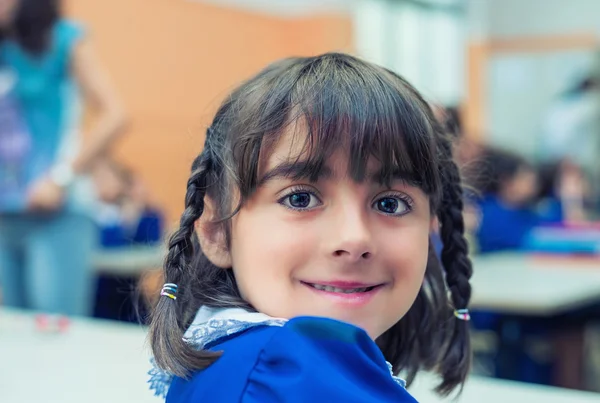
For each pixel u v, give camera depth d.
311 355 0.53
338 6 5.42
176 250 0.64
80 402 0.94
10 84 1.83
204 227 0.66
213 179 0.65
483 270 2.57
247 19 5.20
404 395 0.55
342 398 0.52
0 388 1.00
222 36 5.03
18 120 1.85
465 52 6.50
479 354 2.58
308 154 0.57
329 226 0.58
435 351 0.76
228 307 0.64
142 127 4.52
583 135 5.91
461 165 0.82
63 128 1.92
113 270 2.88
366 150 0.57
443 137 0.71
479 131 6.35
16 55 1.83
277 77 0.64
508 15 6.36
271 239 0.59
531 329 2.49
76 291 1.92
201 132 0.74
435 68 6.48
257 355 0.54
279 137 0.59
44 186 1.83
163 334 0.61
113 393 0.98
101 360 1.16
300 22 5.45
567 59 6.17
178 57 4.74
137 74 4.50
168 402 0.63
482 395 0.96
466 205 0.83
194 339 0.62
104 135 1.95
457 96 6.48
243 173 0.60
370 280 0.59
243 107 0.63
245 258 0.61
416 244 0.60
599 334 3.03
